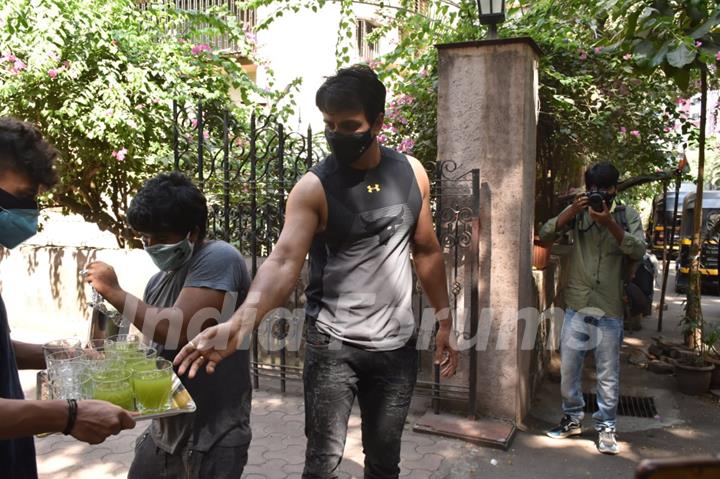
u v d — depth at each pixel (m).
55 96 5.98
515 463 3.69
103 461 3.65
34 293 6.69
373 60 6.59
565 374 4.04
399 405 2.26
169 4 7.36
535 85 4.32
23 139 1.61
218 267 2.05
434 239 2.45
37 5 5.41
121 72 6.25
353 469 3.59
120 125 5.89
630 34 4.01
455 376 4.30
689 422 4.45
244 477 3.45
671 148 7.36
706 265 11.80
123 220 7.11
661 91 6.41
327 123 2.11
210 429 2.05
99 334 2.44
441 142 4.20
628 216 3.87
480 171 4.09
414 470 3.58
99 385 1.69
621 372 5.74
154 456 2.12
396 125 6.15
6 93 5.71
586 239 3.93
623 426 4.36
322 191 2.15
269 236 4.88
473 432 3.98
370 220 2.16
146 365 1.85
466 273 4.17
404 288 2.25
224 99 7.12
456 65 4.12
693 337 5.67
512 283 4.08
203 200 2.09
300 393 4.89
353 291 2.19
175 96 6.30
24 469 1.63
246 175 5.49
